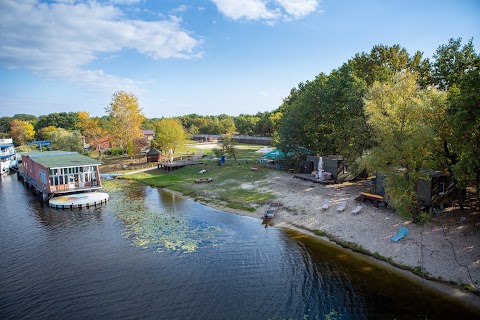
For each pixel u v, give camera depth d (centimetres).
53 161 4909
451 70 3500
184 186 5012
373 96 2934
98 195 4459
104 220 3512
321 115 4981
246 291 2002
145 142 9288
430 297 1847
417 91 2719
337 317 1719
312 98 5056
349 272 2177
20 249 2742
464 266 2055
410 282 2008
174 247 2716
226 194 4300
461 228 2486
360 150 3972
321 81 5259
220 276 2200
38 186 4844
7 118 17538
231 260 2438
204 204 4050
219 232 3042
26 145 11719
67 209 3978
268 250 2591
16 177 6788
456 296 1838
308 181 4428
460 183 2459
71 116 15575
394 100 2688
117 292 2030
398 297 1867
